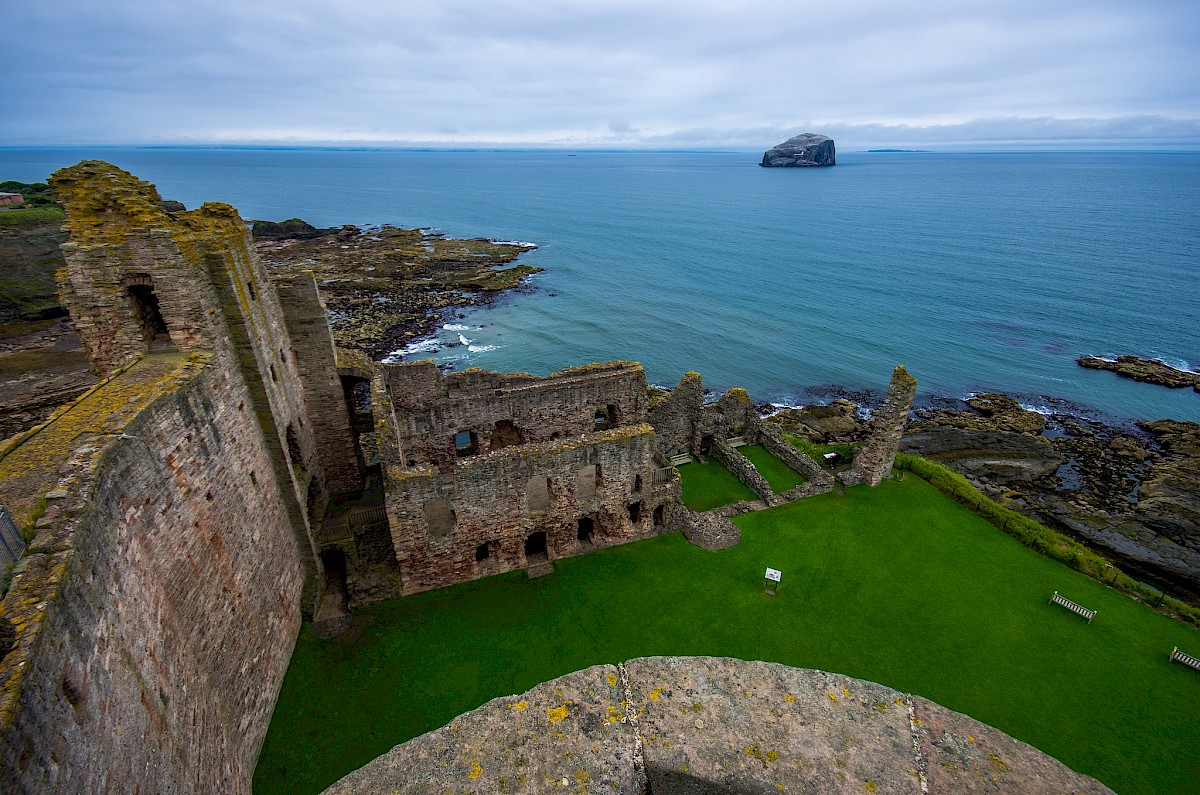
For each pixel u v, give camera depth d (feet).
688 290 324.80
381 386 97.55
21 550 36.60
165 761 44.06
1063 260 387.75
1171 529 136.05
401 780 20.53
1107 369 226.99
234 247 72.43
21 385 175.22
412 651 79.92
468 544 90.02
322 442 103.71
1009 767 20.57
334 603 87.15
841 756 21.07
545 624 84.94
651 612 87.35
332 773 65.05
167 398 54.29
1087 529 134.31
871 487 118.62
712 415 128.98
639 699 23.15
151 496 49.52
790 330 264.72
